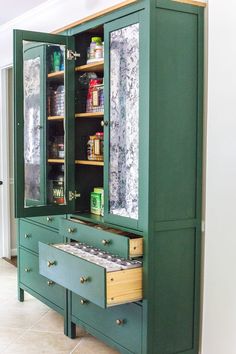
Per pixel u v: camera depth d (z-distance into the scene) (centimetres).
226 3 235
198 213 259
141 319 247
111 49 266
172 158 247
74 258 258
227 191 241
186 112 251
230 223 240
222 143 242
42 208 299
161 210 244
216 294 251
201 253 262
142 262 244
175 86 246
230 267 241
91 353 292
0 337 315
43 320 346
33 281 362
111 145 270
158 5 237
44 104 307
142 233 244
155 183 241
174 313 253
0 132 505
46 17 404
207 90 253
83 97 312
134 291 241
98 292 238
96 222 283
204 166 259
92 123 316
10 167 515
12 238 524
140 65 241
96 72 315
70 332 314
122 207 263
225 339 247
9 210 518
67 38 301
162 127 242
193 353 263
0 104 502
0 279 444
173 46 243
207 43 254
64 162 307
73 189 308
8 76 505
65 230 300
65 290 316
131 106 254
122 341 262
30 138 300
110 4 318
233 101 235
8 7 404
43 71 308
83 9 350
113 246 253
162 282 247
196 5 250
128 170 259
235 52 233
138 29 244
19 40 287
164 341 250
